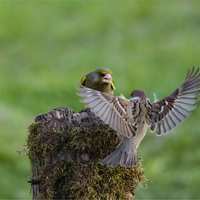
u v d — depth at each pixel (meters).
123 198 6.08
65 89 15.96
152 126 6.24
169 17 21.91
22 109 15.12
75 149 5.89
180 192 10.93
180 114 6.16
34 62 18.94
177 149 12.43
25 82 16.77
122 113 5.91
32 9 23.44
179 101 6.21
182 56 18.30
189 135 12.88
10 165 12.01
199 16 21.72
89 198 5.84
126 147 6.01
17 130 13.55
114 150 5.99
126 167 6.16
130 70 17.36
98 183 5.93
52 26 21.69
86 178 5.88
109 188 5.96
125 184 6.16
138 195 10.88
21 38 20.80
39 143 5.96
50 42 20.44
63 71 17.81
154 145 12.71
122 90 16.05
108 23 21.66
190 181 11.19
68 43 20.27
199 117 13.65
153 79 16.73
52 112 6.18
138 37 20.39
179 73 17.14
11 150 12.50
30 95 15.88
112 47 19.61
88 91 5.59
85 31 21.11
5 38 20.80
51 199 5.89
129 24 21.61
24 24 21.81
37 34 21.06
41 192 6.02
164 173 11.59
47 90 16.02
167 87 16.16
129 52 19.02
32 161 6.17
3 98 15.71
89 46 19.84
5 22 21.89
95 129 5.95
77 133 5.89
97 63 18.27
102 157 5.97
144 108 6.20
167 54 18.56
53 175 5.89
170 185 11.17
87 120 6.10
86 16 22.61
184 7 22.81
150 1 23.55
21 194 11.12
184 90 6.21
